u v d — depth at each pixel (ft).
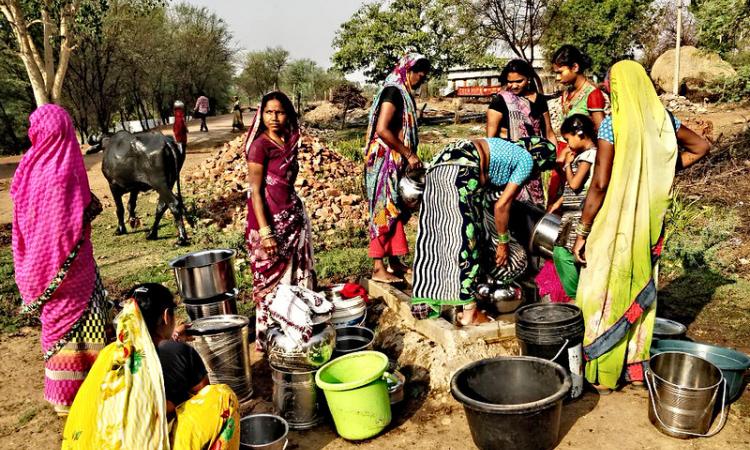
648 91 11.66
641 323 12.15
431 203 13.52
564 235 12.89
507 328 13.55
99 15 61.05
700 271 19.20
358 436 11.51
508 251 13.28
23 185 12.01
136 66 103.35
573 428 11.32
